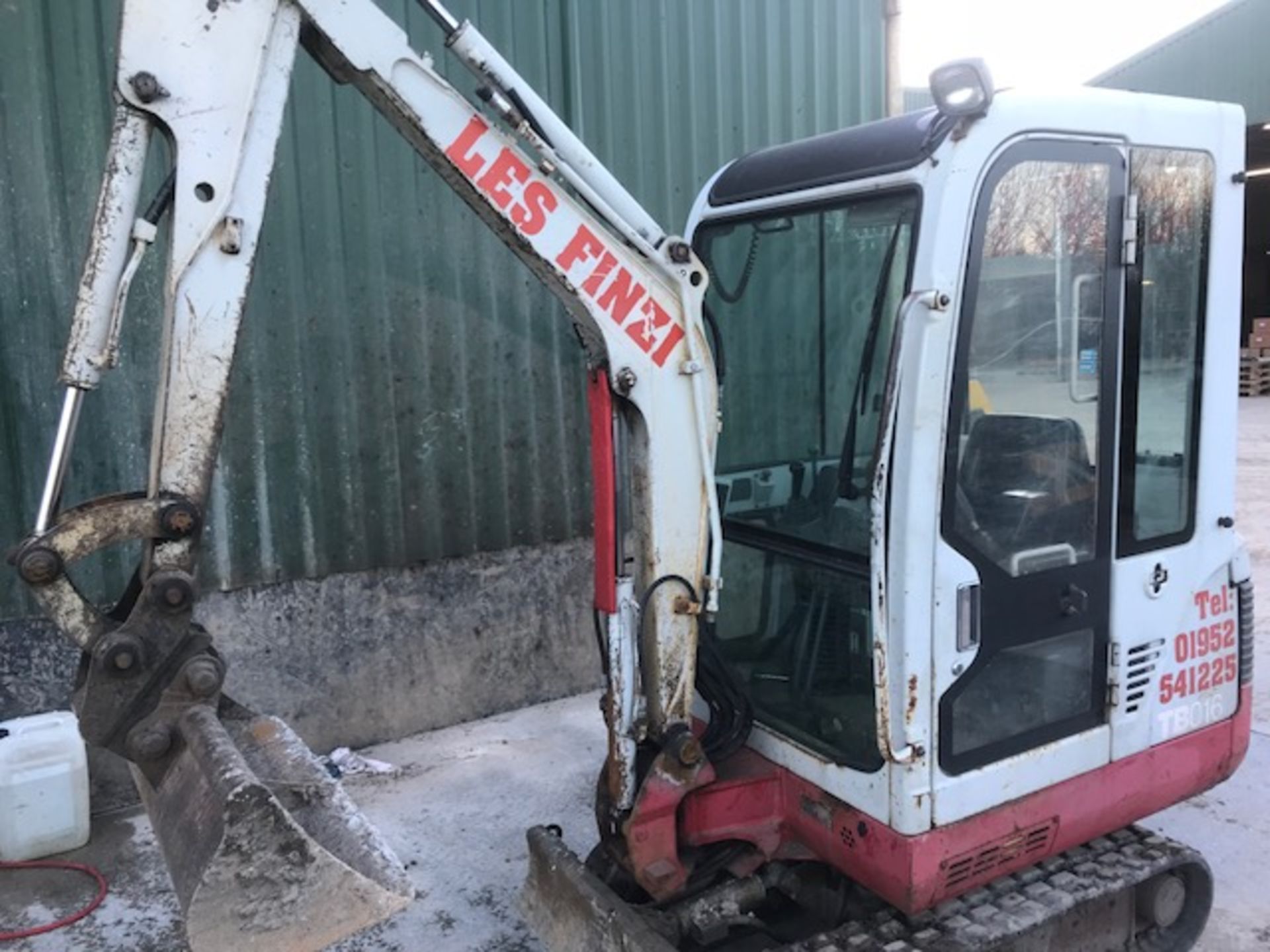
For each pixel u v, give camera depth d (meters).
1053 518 2.71
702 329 2.75
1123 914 3.09
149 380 4.38
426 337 4.97
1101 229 2.68
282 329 4.62
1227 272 2.94
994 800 2.66
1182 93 17.88
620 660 2.74
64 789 3.96
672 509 2.75
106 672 2.09
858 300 2.78
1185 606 2.99
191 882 1.87
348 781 4.59
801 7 5.84
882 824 2.61
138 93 2.10
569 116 5.23
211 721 2.11
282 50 2.24
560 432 5.39
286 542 4.73
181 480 2.20
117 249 2.14
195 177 2.16
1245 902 3.47
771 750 2.95
